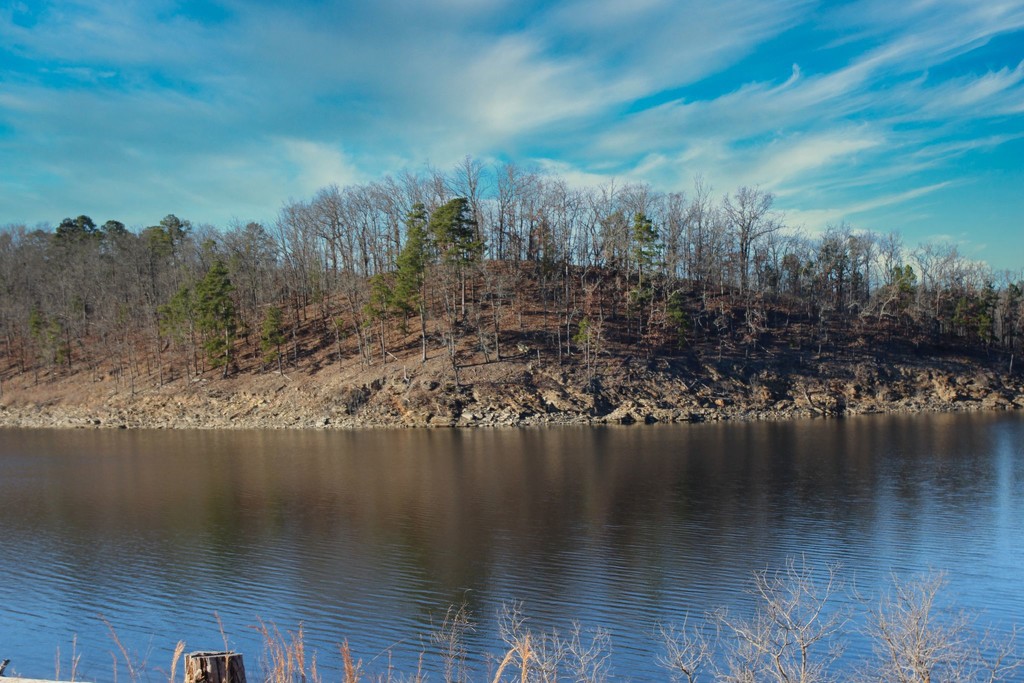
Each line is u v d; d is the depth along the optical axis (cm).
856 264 10825
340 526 3422
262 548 3095
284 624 2278
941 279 10138
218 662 605
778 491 3944
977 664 1750
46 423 8400
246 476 4772
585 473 4566
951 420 6969
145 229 12681
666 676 1847
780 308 9712
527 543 3061
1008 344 9481
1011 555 2744
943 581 2216
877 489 3956
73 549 3141
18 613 2414
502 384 7288
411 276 7850
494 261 10106
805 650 1566
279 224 11062
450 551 2981
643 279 9231
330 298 10294
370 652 2059
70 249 12494
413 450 5653
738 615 2212
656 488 4078
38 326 10169
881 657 1675
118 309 10494
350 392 7462
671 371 7656
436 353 7875
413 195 10156
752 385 7681
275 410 7731
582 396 7200
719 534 3117
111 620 2347
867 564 2667
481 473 4650
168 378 8856
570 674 1867
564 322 8419
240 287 10425
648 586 2511
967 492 3853
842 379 7969
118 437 7112
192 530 3419
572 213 9456
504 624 2222
